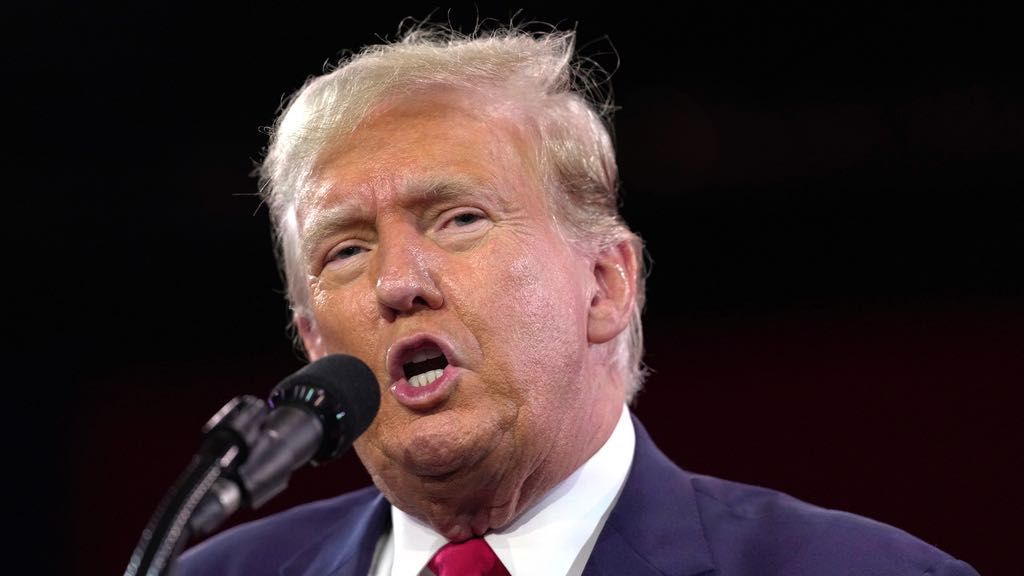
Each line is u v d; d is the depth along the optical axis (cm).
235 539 702
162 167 1548
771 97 1393
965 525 1356
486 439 548
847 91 1373
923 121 1355
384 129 582
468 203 563
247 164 1530
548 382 561
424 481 567
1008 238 1361
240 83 1459
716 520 604
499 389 550
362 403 419
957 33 1309
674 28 1353
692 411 1495
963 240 1380
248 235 1605
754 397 1471
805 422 1445
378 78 594
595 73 711
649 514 601
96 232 1596
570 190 607
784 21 1341
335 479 1501
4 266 1616
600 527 602
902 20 1318
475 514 589
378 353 556
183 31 1406
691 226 1476
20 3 1377
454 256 557
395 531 629
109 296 1644
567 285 577
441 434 544
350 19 1368
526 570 590
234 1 1367
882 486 1398
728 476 1469
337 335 571
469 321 548
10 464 1645
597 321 603
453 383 545
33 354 1648
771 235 1456
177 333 1662
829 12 1329
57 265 1619
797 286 1462
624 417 631
